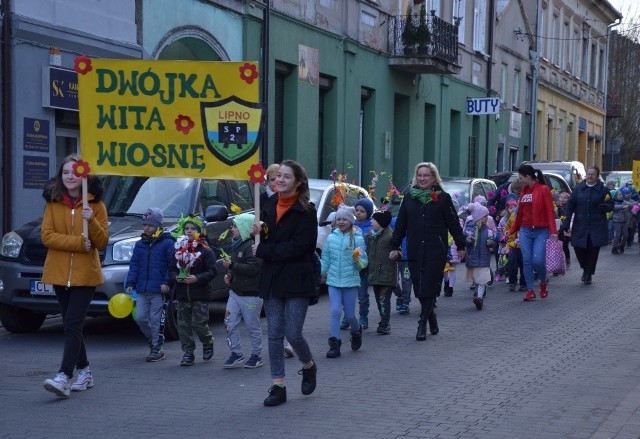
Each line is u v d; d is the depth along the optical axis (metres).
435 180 11.24
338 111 24.78
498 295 15.43
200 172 8.23
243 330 11.92
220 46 19.92
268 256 7.60
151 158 8.29
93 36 16.02
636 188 28.59
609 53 63.78
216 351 10.41
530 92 44.91
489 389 8.35
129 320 12.62
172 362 9.76
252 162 8.11
